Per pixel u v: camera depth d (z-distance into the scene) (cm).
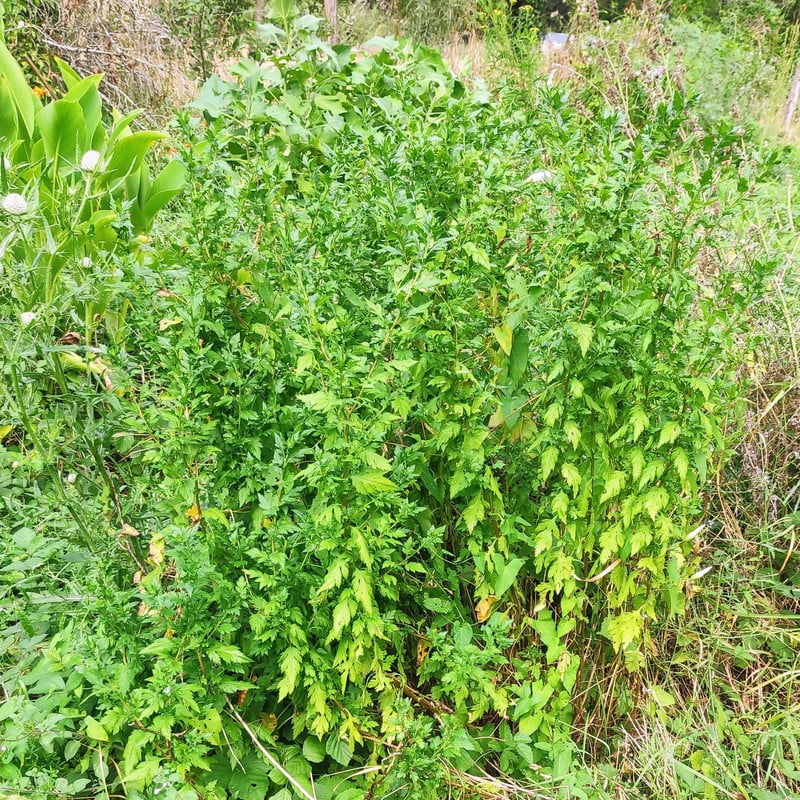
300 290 178
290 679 161
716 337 177
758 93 623
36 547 188
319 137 311
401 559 194
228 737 174
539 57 541
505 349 188
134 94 525
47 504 199
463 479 183
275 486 182
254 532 168
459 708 190
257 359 182
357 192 208
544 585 195
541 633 198
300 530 164
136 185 290
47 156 274
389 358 193
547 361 186
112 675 161
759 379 272
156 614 162
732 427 262
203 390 181
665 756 197
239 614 168
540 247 196
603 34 535
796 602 249
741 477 266
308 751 185
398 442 196
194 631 156
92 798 165
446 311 180
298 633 163
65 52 489
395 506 182
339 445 161
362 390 163
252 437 186
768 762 212
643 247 182
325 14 677
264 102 319
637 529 186
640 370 174
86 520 203
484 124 213
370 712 194
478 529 196
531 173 216
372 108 323
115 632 165
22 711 158
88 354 216
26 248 201
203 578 158
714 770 202
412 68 330
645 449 183
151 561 189
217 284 184
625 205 178
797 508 260
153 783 156
